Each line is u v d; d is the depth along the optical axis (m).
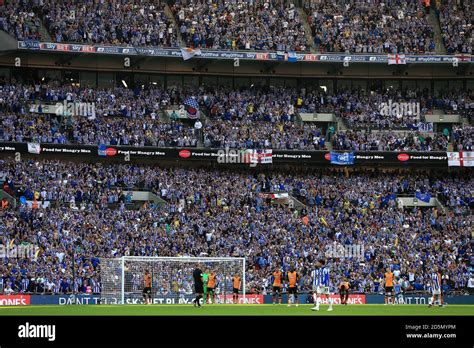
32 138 72.81
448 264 66.38
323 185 76.56
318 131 80.38
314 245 67.38
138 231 66.19
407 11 87.56
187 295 54.66
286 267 63.31
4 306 54.06
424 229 71.25
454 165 78.06
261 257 64.50
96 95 79.44
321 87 87.75
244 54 80.44
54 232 64.12
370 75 87.75
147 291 52.38
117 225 66.44
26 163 71.62
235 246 66.25
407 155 78.19
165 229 67.12
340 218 71.56
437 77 87.75
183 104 80.81
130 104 79.50
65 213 66.75
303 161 77.31
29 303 57.53
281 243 67.31
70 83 82.62
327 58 81.56
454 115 84.19
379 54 81.88
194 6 85.06
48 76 82.00
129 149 74.75
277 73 87.12
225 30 82.69
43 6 79.81
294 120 82.50
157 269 54.84
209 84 86.44
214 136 77.56
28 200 68.31
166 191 72.94
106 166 74.88
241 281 57.47
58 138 73.56
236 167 79.88
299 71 87.31
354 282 62.97
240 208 71.81
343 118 83.19
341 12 87.00
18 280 58.81
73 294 58.62
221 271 56.75
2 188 68.56
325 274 42.56
